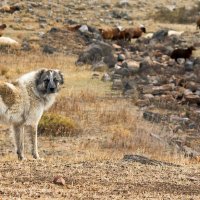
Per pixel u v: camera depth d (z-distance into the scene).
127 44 84.56
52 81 26.59
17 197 18.09
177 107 47.12
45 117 37.53
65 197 18.53
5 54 70.94
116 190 19.80
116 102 47.69
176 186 20.92
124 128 38.75
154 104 47.69
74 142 35.25
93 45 68.56
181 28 99.81
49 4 110.81
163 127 40.53
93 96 48.94
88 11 111.06
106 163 24.11
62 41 80.75
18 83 26.62
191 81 56.69
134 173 22.47
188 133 40.53
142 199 18.89
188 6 119.75
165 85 53.75
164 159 28.86
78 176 21.47
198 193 20.19
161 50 77.38
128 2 118.31
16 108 26.23
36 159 25.89
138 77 59.00
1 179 20.47
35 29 92.44
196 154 33.44
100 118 40.97
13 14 102.75
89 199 18.45
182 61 69.50
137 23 105.50
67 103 44.53
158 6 118.69
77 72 61.31
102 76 58.97
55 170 22.22
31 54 72.19
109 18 108.06
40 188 19.45
